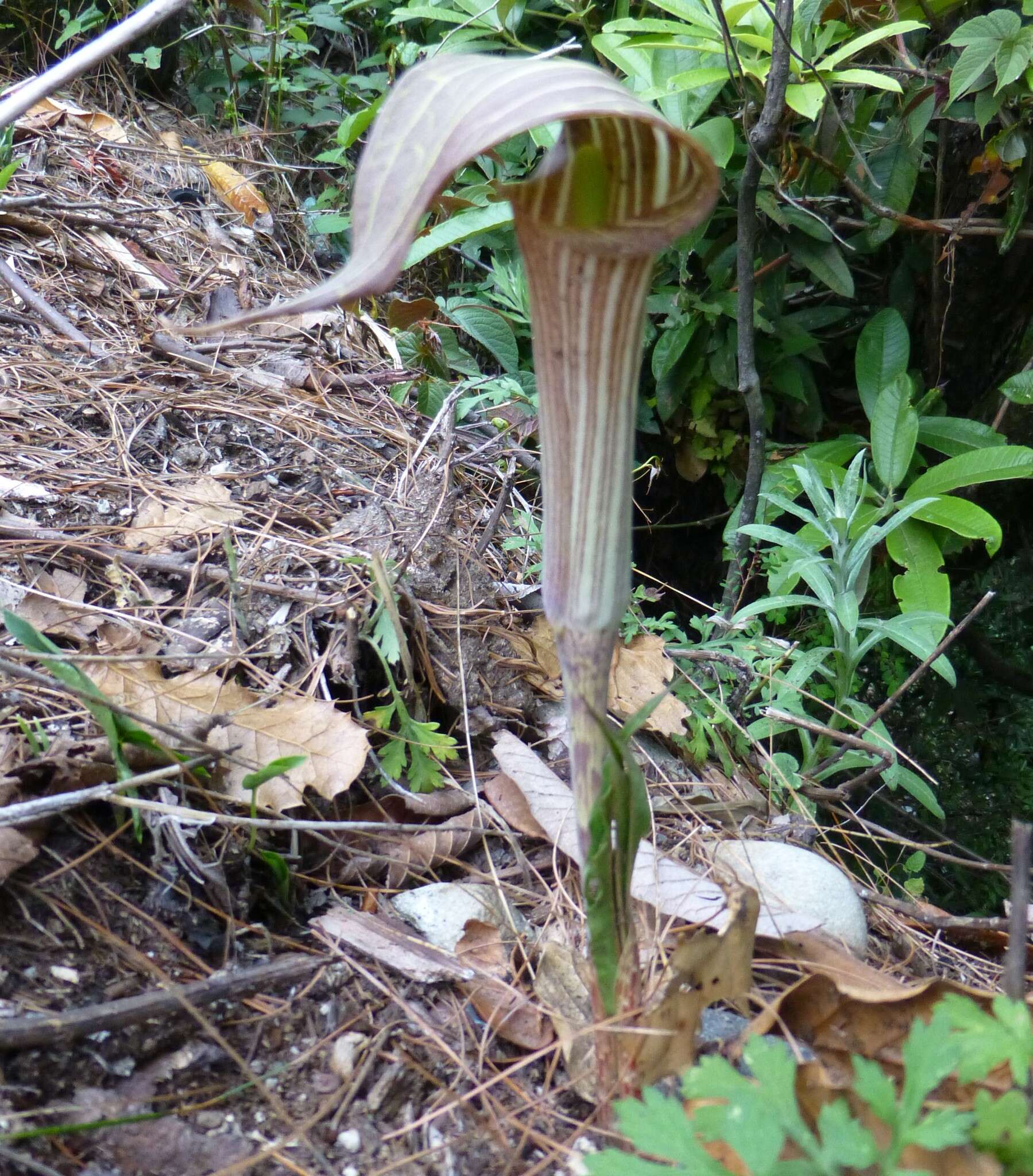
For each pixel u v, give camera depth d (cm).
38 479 51
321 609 46
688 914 37
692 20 62
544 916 39
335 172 119
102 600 45
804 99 61
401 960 35
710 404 91
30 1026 28
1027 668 103
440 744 42
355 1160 29
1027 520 99
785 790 54
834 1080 30
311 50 114
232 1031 32
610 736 23
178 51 118
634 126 19
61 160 89
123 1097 29
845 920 40
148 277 78
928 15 70
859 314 98
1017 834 26
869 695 100
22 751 35
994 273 90
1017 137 69
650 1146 22
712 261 83
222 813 37
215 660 42
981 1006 29
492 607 52
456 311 80
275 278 90
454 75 17
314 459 60
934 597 65
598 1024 27
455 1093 31
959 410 98
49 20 110
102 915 33
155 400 61
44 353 63
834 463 79
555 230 20
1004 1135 23
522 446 76
